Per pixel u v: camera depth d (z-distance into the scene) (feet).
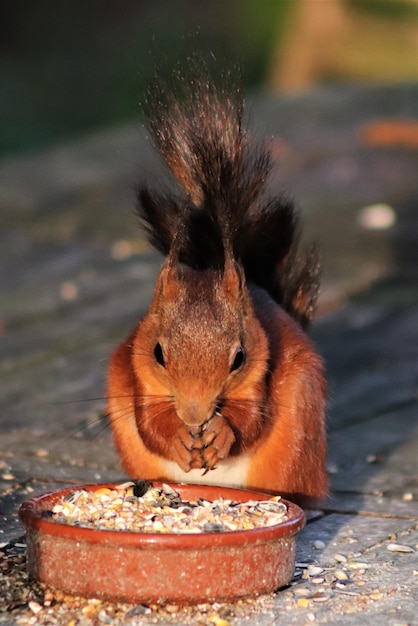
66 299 56.59
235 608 23.39
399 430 39.86
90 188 73.87
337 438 39.04
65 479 33.47
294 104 93.66
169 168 30.30
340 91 99.86
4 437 37.93
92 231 68.03
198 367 25.16
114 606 23.17
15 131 118.42
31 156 83.46
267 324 28.71
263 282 33.01
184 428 26.11
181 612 23.09
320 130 85.05
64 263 62.80
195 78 30.27
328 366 47.96
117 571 22.94
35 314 54.29
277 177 72.90
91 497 25.66
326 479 29.89
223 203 28.45
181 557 22.91
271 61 137.59
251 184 30.50
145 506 25.32
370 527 29.76
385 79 120.16
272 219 32.19
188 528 24.07
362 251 63.21
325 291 58.29
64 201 71.87
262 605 23.66
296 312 33.14
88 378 45.11
